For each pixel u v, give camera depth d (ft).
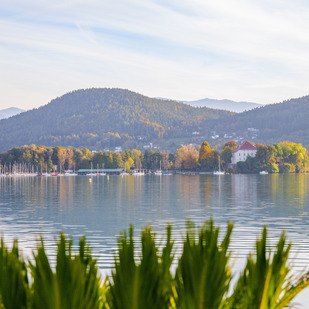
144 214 226.38
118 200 328.70
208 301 22.57
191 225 24.12
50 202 311.88
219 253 23.36
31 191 474.08
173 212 236.43
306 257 106.83
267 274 23.68
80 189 515.91
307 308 71.77
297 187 512.63
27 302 22.26
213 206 271.69
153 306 22.76
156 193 417.28
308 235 147.23
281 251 24.48
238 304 23.44
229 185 577.84
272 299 23.79
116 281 23.15
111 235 151.23
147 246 23.44
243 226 172.04
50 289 21.76
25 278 23.44
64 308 21.71
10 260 22.77
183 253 23.32
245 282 23.90
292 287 24.81
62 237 23.15
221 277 23.03
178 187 537.24
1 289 22.31
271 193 403.95
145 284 22.77
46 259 22.54
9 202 312.71
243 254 110.22
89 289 22.52
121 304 22.80
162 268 23.93
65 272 22.22
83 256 24.57
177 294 23.13
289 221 191.11
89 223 188.44
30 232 159.33
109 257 109.70
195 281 22.57
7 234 153.89
